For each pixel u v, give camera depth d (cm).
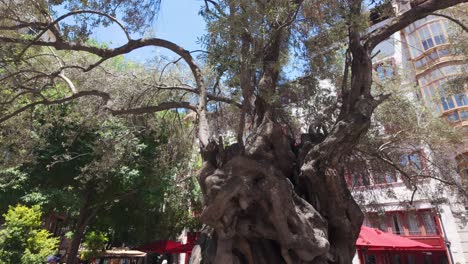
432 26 2017
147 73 1170
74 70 1173
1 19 798
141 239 1748
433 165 1191
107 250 1981
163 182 1456
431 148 1161
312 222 505
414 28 2119
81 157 1335
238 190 477
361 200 1291
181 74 1182
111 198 1474
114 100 1052
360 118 556
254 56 512
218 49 499
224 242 495
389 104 1143
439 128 1138
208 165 547
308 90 927
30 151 1209
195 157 1461
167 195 1608
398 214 1958
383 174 1228
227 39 502
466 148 1322
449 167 1192
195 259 574
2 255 1012
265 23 521
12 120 1107
